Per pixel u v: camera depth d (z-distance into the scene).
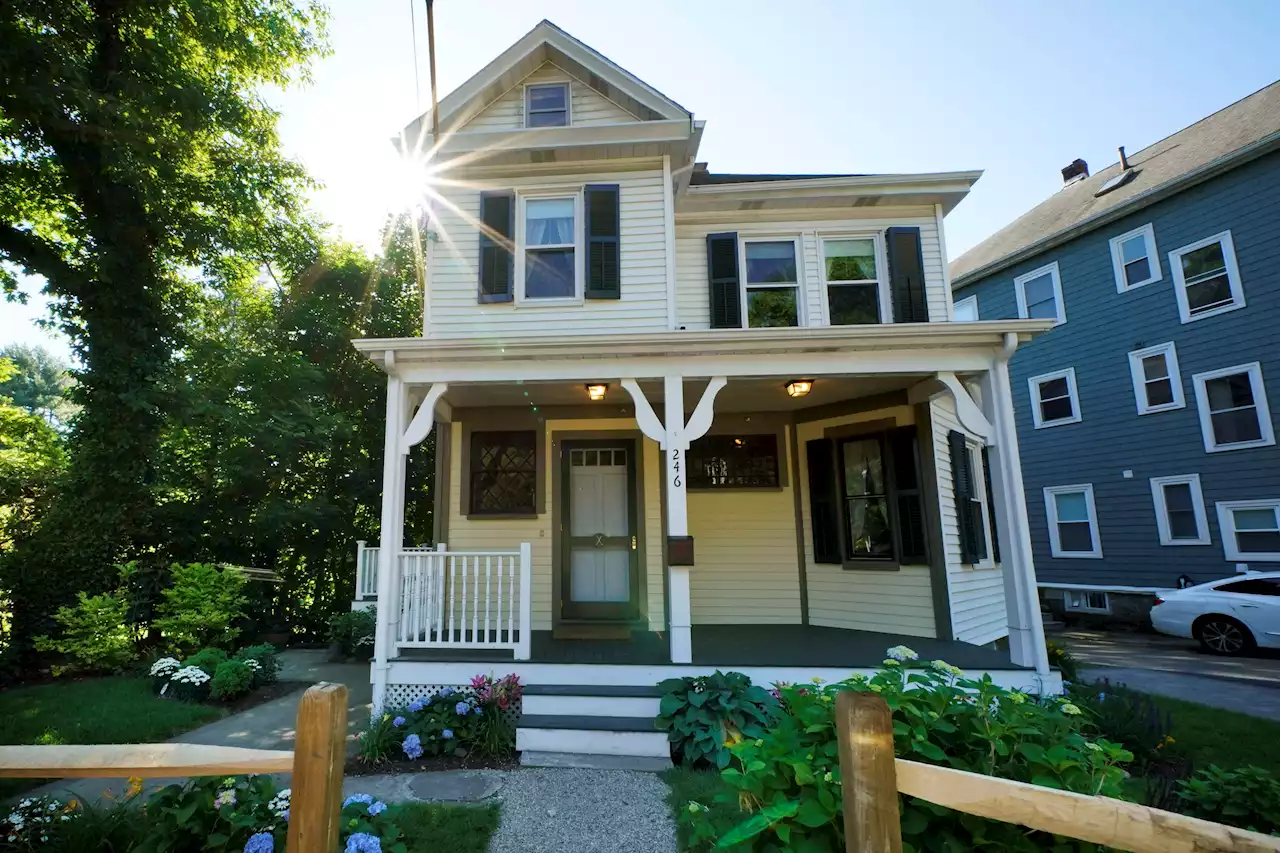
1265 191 11.12
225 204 10.75
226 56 11.02
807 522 7.61
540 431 7.38
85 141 8.66
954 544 6.91
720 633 6.89
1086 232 13.75
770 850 1.82
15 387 36.78
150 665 7.56
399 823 3.53
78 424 9.28
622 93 7.40
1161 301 12.51
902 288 7.65
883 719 1.43
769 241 8.05
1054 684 5.20
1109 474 13.28
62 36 8.78
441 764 4.70
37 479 9.12
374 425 13.48
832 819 1.70
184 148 9.62
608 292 6.88
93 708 5.90
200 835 2.61
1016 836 1.68
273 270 13.67
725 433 7.85
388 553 5.59
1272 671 8.34
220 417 10.31
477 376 5.83
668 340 5.62
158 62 9.72
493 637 6.91
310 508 11.76
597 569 7.16
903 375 5.79
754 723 4.68
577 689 5.18
